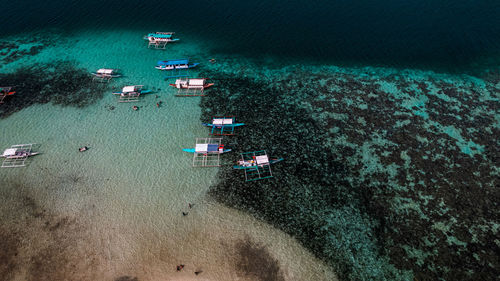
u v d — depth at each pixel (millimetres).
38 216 37219
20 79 58312
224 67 64688
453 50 68750
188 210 38312
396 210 39031
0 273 32156
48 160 43781
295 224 37219
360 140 48375
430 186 41750
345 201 39906
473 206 39469
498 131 50219
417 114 53312
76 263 33000
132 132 48656
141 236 35531
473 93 58531
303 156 45656
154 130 49156
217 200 39531
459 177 42938
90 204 38656
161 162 44125
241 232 36156
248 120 51688
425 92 58531
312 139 48469
